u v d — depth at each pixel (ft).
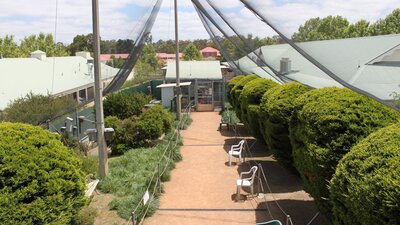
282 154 27.02
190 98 76.07
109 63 33.55
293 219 22.21
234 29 21.89
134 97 48.34
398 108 10.92
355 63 13.74
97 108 29.01
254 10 13.39
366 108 17.10
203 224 22.17
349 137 16.51
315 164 17.22
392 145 12.14
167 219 22.90
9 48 120.47
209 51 247.50
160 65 145.69
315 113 17.95
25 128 15.47
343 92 18.60
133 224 19.42
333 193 13.94
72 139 36.73
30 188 13.71
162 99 74.64
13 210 13.08
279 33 12.87
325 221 21.53
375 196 11.07
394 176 10.91
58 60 96.78
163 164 32.81
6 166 13.57
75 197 15.83
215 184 29.50
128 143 40.42
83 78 89.66
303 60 25.49
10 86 62.54
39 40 140.36
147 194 23.38
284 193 26.94
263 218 22.84
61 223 14.53
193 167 34.55
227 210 24.17
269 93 29.66
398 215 10.47
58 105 44.45
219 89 75.51
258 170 31.35
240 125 56.24
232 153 35.47
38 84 69.62
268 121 27.02
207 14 30.09
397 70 13.83
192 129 55.21
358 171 12.42
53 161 14.92
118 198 25.11
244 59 53.16
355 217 12.64
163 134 47.52
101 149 29.04
